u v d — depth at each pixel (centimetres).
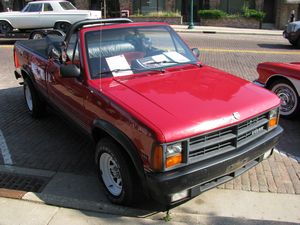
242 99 397
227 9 2695
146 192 362
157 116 352
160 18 2600
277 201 418
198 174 349
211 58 1282
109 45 468
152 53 487
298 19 2545
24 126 646
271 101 412
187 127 342
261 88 439
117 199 404
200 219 386
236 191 436
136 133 353
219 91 410
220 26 2592
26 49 676
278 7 2559
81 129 479
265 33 2205
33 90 654
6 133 616
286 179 465
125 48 475
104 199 423
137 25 501
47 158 527
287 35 1623
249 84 447
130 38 484
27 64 661
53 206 411
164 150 334
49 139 591
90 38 462
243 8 2606
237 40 1833
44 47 673
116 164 390
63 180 466
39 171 490
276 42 1792
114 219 387
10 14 1705
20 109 737
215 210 402
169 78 441
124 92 402
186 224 379
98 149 413
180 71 468
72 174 482
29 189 448
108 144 391
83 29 468
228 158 365
